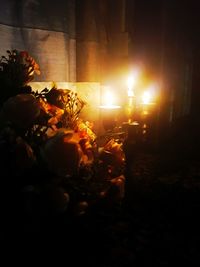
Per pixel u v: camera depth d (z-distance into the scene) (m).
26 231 0.89
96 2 2.03
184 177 1.96
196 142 3.09
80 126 1.28
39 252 0.92
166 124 3.03
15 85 1.16
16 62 1.24
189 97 3.68
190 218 1.38
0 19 1.50
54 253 0.95
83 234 1.04
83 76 2.04
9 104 0.95
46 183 0.90
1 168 0.86
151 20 2.59
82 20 1.98
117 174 1.26
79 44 2.01
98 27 2.08
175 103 3.25
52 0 1.74
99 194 1.10
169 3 2.77
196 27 3.57
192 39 3.56
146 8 2.51
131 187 1.58
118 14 2.19
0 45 1.51
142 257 1.06
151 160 2.34
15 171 0.87
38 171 0.93
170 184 1.82
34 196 0.87
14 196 0.89
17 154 0.85
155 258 1.06
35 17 1.66
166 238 1.20
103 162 1.19
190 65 3.59
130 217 1.36
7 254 0.87
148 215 1.39
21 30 1.61
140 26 2.46
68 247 0.99
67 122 1.26
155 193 1.66
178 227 1.29
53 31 1.76
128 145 1.56
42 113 1.06
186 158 2.46
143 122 1.77
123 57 2.24
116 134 1.38
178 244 1.16
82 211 1.00
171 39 2.93
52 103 1.22
